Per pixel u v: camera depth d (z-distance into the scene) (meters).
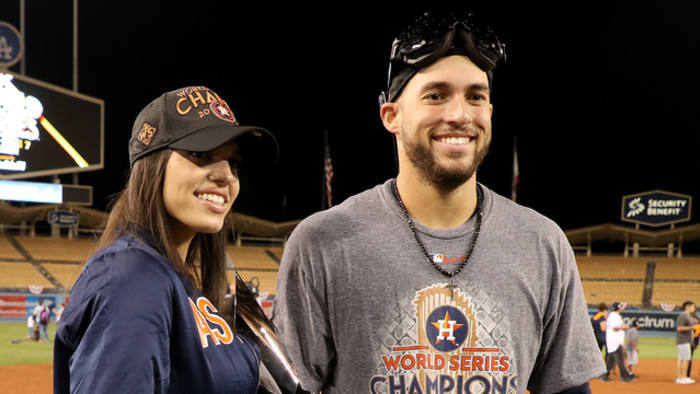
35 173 21.78
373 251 1.97
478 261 1.96
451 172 1.90
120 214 1.65
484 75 1.93
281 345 2.02
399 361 1.92
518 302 1.97
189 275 1.69
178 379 1.47
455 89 1.89
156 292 1.41
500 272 1.97
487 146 1.98
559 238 2.08
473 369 1.92
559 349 2.08
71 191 23.11
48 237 32.62
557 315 2.07
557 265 2.04
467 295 1.94
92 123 23.23
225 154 1.73
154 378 1.34
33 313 16.38
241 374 1.67
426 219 2.02
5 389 9.40
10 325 20.30
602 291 30.89
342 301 1.97
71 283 1.61
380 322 1.94
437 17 1.85
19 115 21.30
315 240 2.00
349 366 1.98
